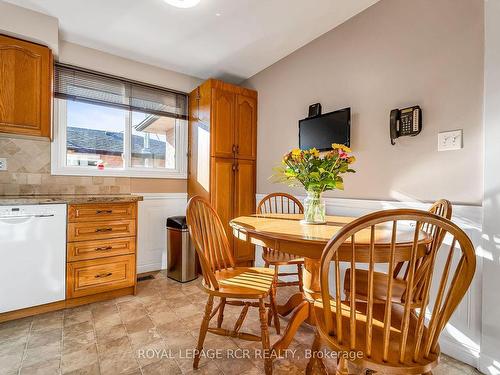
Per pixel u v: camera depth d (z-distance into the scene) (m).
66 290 2.06
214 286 1.40
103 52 2.73
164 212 3.17
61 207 2.04
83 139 2.71
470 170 1.54
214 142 2.92
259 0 1.97
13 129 2.05
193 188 3.19
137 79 2.94
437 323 0.87
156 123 3.17
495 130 1.42
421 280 1.13
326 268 0.89
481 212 1.48
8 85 2.03
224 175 2.98
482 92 1.50
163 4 2.01
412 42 1.82
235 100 3.07
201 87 3.05
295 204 2.69
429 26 1.73
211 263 1.63
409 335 0.99
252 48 2.68
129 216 2.35
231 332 1.46
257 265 3.16
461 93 1.58
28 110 2.11
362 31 2.13
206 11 2.09
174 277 2.79
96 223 2.19
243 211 3.12
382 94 1.99
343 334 0.98
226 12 2.11
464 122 1.57
